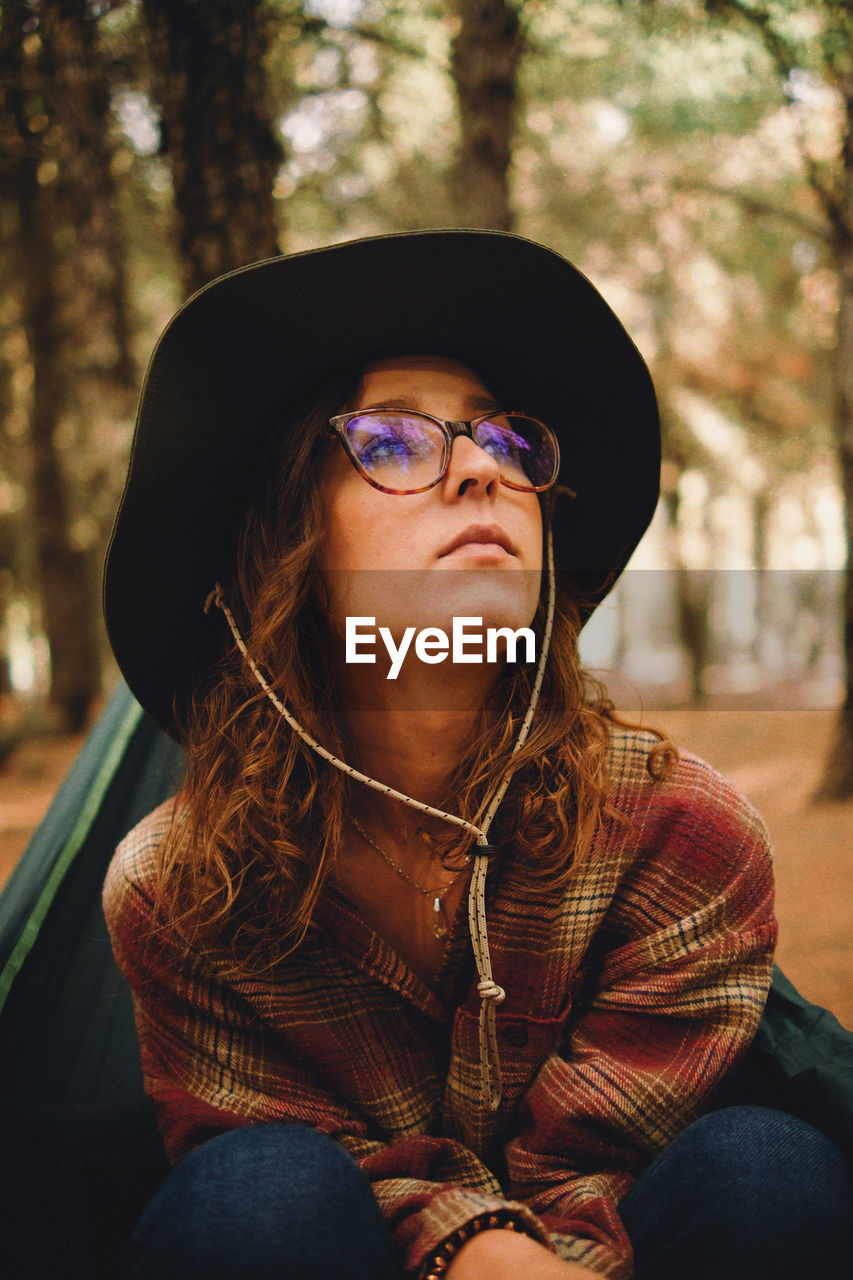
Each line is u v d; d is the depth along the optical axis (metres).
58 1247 1.02
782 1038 1.06
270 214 3.02
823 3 3.83
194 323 0.99
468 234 0.98
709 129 6.22
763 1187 0.84
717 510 19.19
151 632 1.16
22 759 8.87
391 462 0.96
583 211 6.98
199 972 1.05
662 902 1.03
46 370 8.13
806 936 3.32
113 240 4.53
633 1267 0.87
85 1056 1.47
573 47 4.85
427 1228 0.80
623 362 1.14
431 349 1.07
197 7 2.90
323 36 4.20
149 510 1.07
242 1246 0.76
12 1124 1.09
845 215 4.76
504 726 1.04
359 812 1.07
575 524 1.29
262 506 1.08
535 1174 0.97
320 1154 0.84
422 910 1.07
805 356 9.86
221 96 2.93
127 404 4.73
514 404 1.18
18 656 18.36
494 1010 0.95
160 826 1.12
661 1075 0.98
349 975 1.02
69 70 3.46
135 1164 1.18
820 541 18.59
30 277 6.36
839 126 4.71
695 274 8.84
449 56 4.32
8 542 11.89
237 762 1.05
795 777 6.06
